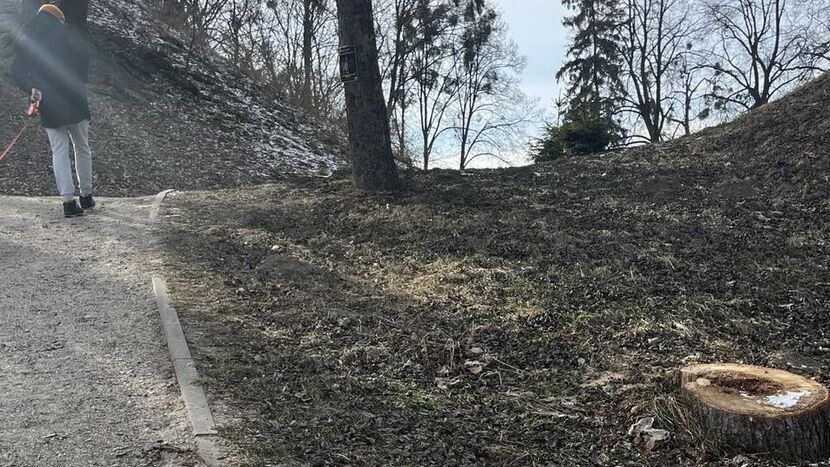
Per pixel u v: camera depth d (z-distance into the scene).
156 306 4.44
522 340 4.27
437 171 9.88
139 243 5.89
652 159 9.00
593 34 30.33
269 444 2.89
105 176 9.70
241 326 4.23
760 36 28.25
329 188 8.59
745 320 4.52
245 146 13.74
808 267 5.39
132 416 3.06
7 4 12.97
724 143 9.04
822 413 3.09
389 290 5.11
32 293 4.60
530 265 5.51
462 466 2.94
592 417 3.42
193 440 2.87
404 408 3.42
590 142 19.02
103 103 12.60
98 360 3.64
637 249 5.81
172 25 20.20
